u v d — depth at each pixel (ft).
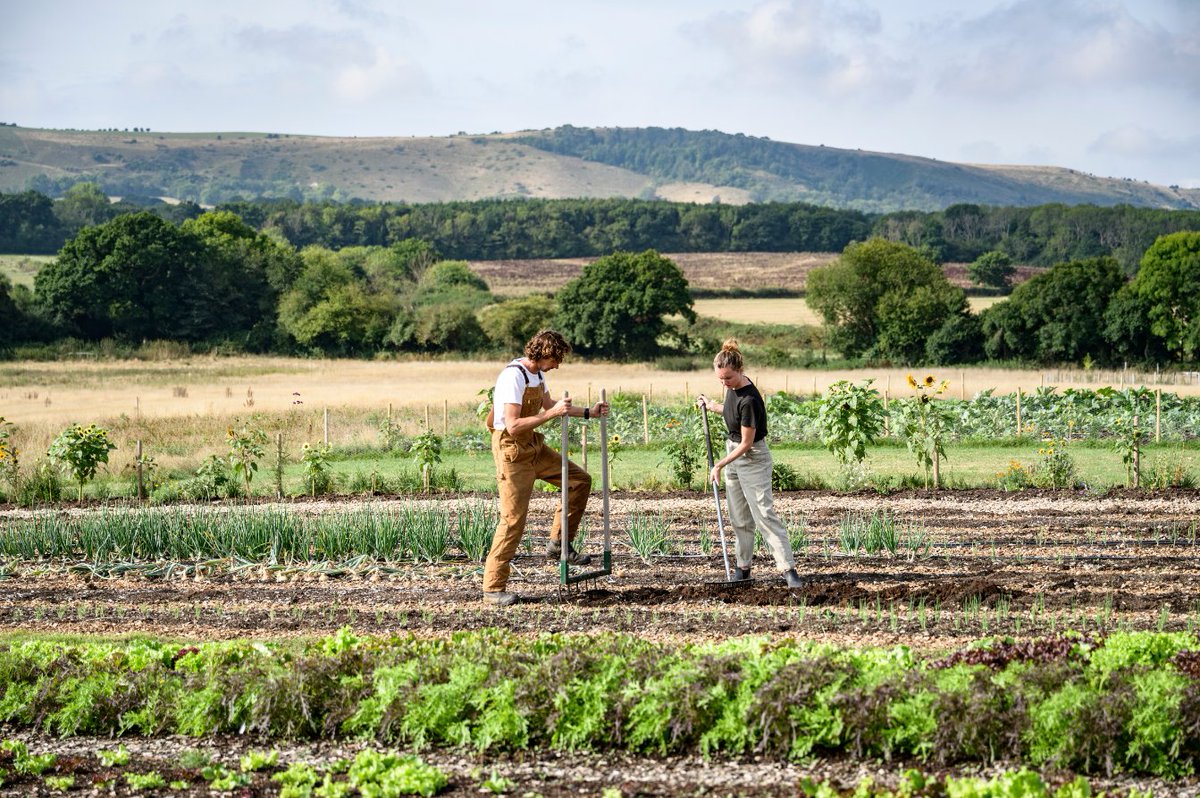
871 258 228.02
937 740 16.58
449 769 17.42
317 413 96.22
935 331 212.23
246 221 441.27
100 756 18.11
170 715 19.44
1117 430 67.56
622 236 444.96
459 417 92.22
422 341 230.68
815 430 71.92
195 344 240.12
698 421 71.26
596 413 28.81
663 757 17.57
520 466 28.40
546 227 446.19
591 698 18.16
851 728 17.13
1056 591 27.86
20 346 222.48
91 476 55.31
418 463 55.47
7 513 50.34
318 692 19.30
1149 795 14.84
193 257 246.88
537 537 38.75
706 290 336.49
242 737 19.12
